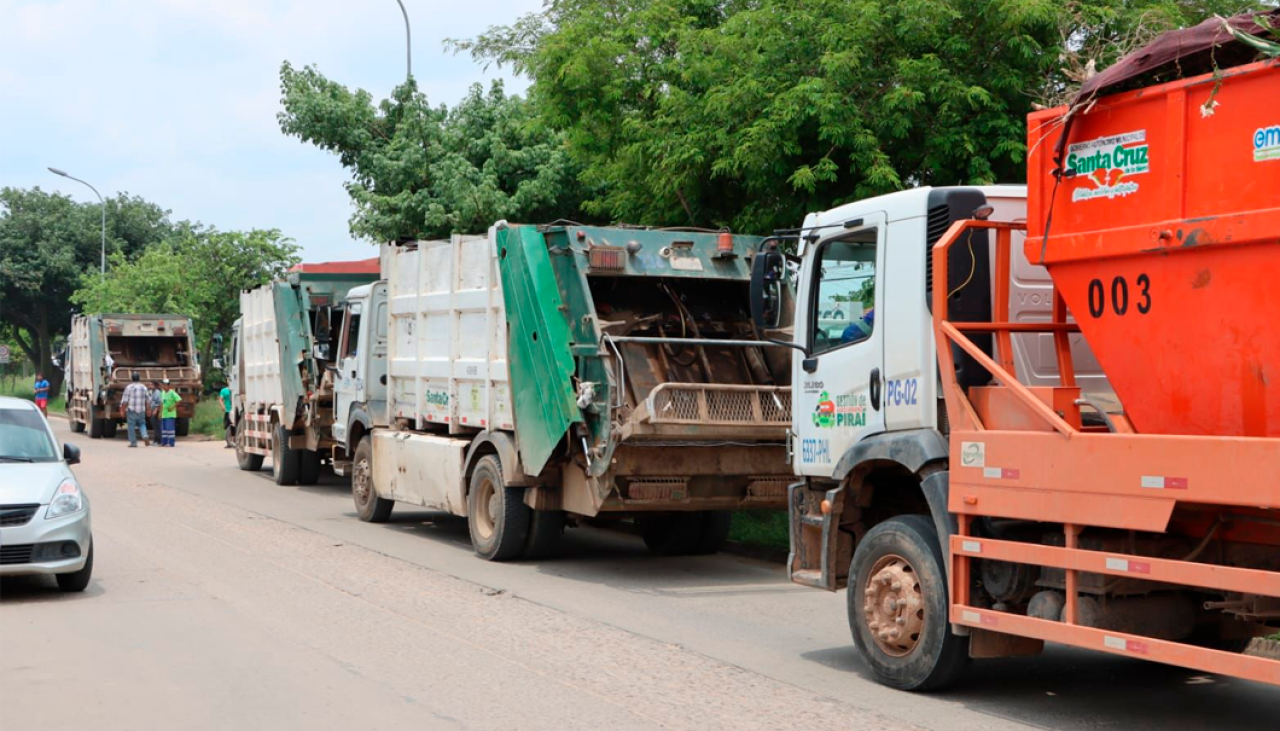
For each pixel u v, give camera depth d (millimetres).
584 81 14641
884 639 7438
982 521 6902
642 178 14680
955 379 6969
